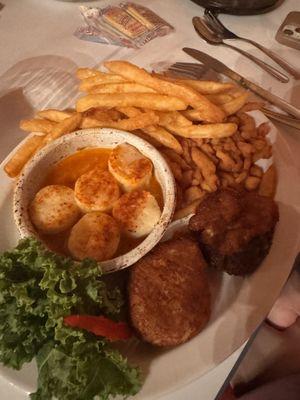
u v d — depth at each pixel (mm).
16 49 335
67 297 184
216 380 196
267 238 222
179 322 197
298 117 284
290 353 248
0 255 207
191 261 213
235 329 202
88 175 243
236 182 256
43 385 177
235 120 267
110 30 340
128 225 230
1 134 289
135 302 202
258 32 345
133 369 183
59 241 234
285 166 258
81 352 178
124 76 263
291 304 244
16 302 189
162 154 252
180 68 309
